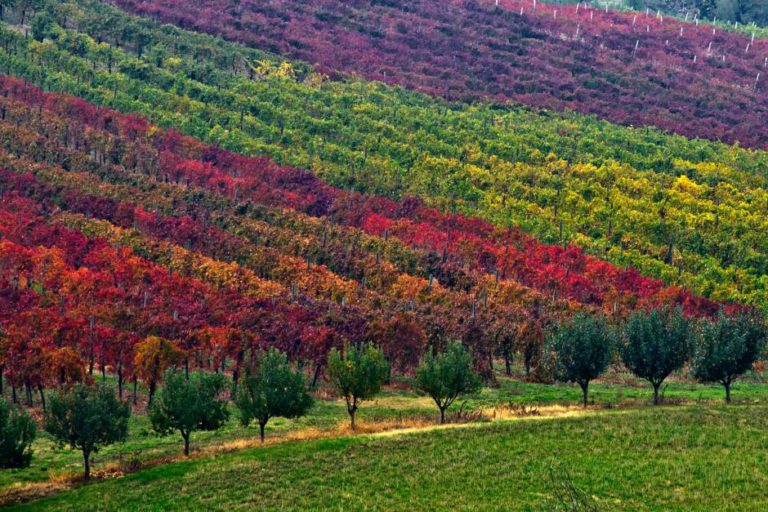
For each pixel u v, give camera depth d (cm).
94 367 13762
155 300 14800
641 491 7712
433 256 18038
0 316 13725
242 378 9962
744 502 7425
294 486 8100
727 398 10862
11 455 8631
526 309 15725
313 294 16150
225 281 16150
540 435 9219
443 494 7819
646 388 12762
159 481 8369
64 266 15700
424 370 10181
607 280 17638
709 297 17912
